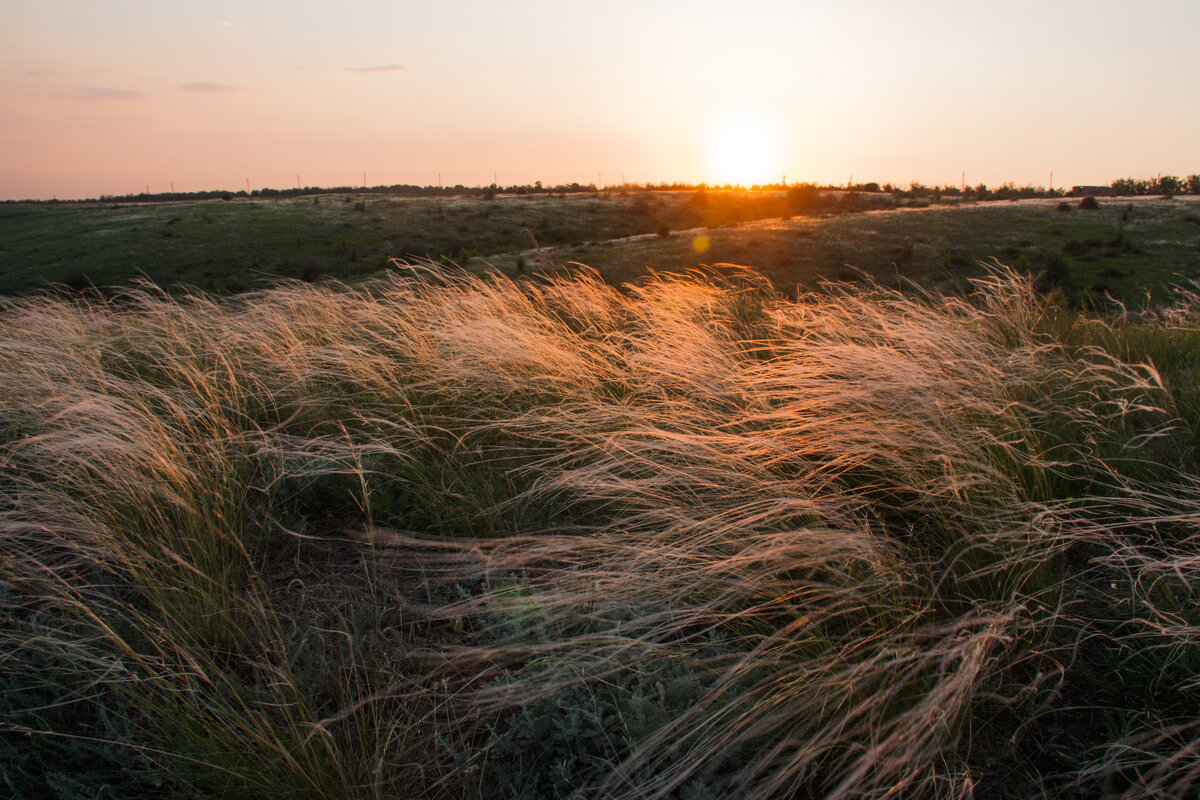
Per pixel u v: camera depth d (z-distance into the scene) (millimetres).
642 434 2766
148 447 2496
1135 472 2592
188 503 2438
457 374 3775
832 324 4020
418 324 4793
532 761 1661
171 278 44500
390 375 4027
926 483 2344
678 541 2191
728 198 107500
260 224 81125
